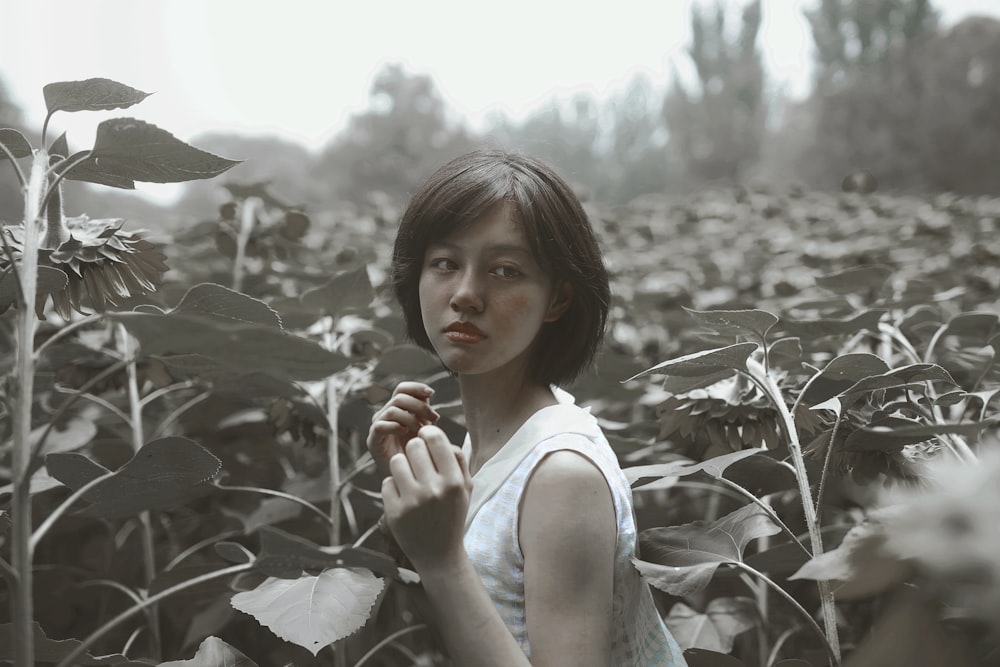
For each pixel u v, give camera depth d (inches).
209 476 51.6
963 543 32.1
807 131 799.7
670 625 76.5
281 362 42.6
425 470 47.4
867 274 81.8
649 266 154.8
